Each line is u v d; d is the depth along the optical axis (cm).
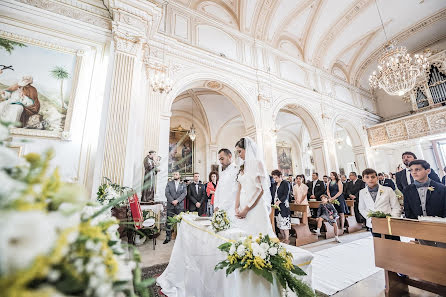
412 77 630
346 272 283
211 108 1136
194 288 189
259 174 193
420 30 1008
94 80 415
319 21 909
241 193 203
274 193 454
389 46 677
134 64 423
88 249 49
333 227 492
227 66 712
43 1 400
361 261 325
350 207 589
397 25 997
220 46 725
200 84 687
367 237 479
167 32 615
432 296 220
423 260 205
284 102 833
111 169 362
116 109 388
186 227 221
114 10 425
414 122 1005
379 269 292
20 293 31
